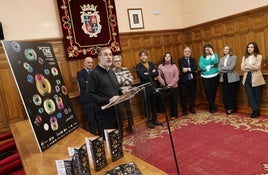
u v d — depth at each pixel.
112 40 4.95
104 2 4.82
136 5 5.34
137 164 1.42
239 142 3.31
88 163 1.33
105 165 1.42
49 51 2.09
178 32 5.91
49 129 1.77
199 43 5.66
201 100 5.77
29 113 1.62
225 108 4.79
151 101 4.50
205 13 5.39
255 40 4.51
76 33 4.54
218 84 5.05
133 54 5.27
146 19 5.47
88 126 4.25
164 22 5.73
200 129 4.05
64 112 2.01
